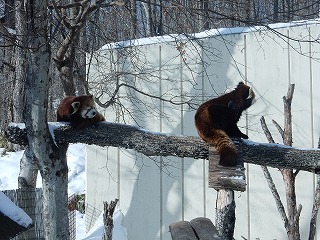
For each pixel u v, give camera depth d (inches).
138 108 373.7
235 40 356.8
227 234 162.1
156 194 368.8
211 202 356.5
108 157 381.4
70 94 319.6
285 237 340.8
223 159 167.3
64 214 219.9
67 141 212.1
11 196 293.4
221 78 357.4
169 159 366.3
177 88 365.7
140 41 377.7
